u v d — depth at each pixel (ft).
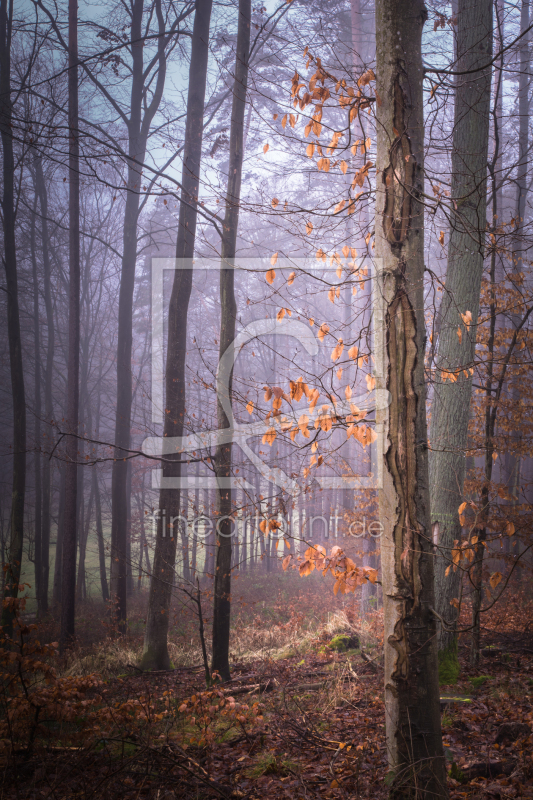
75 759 13.28
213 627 24.90
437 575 21.71
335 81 12.51
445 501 21.91
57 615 55.72
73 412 42.06
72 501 41.16
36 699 14.62
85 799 11.63
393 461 10.21
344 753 14.02
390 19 10.85
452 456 21.97
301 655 29.60
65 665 32.81
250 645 35.65
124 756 13.96
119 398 54.34
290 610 43.68
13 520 39.83
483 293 24.79
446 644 21.48
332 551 10.52
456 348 22.13
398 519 10.05
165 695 20.25
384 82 10.89
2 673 15.81
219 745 15.81
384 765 12.72
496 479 52.06
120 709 15.93
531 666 22.43
